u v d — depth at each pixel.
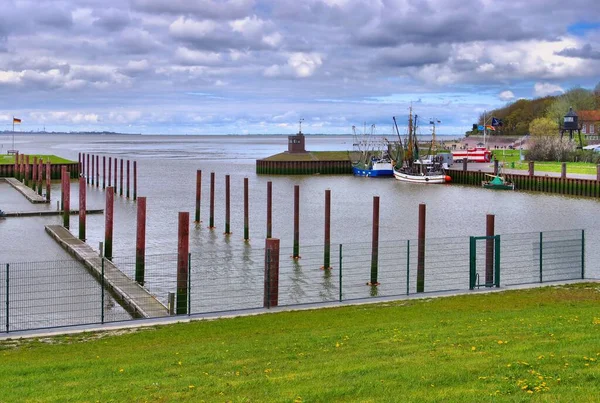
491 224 40.41
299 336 26.03
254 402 17.11
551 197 108.50
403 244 63.56
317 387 18.06
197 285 46.75
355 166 164.62
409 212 89.81
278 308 33.22
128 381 19.91
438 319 28.75
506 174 126.44
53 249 59.69
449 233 71.12
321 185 135.12
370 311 31.66
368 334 25.56
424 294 36.06
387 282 47.81
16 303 39.97
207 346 24.92
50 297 41.44
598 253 55.97
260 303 42.12
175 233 70.50
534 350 21.05
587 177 116.06
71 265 51.91
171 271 51.22
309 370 20.19
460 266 51.94
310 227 74.75
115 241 65.12
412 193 118.25
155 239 66.62
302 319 30.17
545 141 163.75
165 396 18.03
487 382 17.83
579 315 28.20
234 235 69.62
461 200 105.69
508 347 21.72
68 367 22.20
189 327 29.09
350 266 53.16
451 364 19.73
